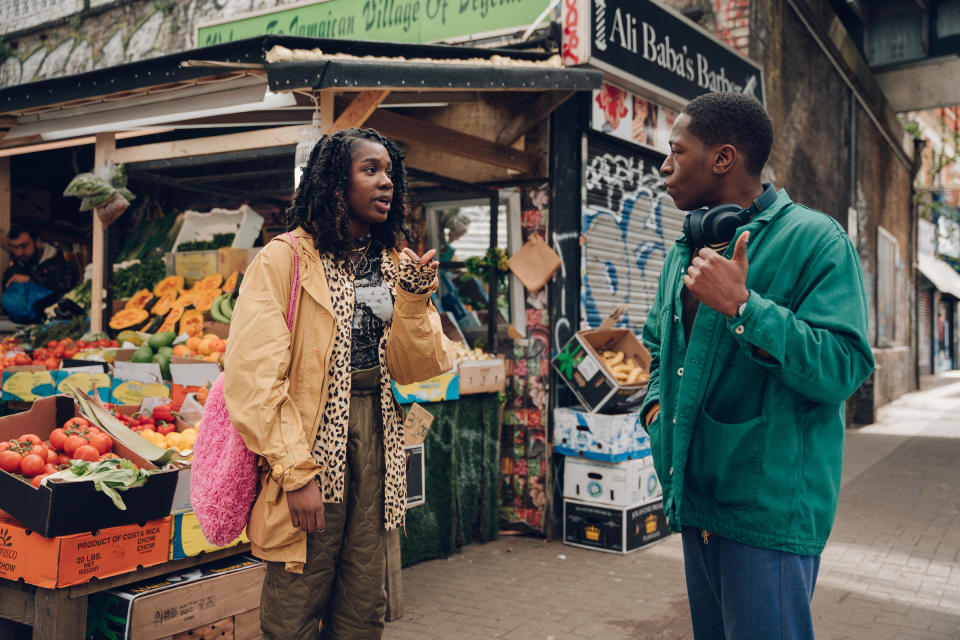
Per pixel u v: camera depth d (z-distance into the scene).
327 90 3.71
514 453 5.75
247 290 1.99
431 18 6.11
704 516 1.75
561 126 5.64
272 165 7.16
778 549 1.65
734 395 1.70
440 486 5.09
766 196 1.76
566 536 5.49
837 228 1.69
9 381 4.64
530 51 4.88
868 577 4.72
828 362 1.55
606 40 5.57
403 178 2.35
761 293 1.68
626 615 4.06
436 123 5.80
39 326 6.25
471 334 5.92
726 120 1.75
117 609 2.94
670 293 1.90
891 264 16.64
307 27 6.82
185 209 7.87
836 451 1.71
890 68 13.66
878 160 15.09
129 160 5.05
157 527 3.05
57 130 4.79
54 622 2.76
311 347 2.04
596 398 5.34
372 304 2.20
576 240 5.80
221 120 4.47
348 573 2.18
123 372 4.37
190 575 3.21
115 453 3.29
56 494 2.74
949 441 10.68
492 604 4.22
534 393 5.68
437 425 5.03
